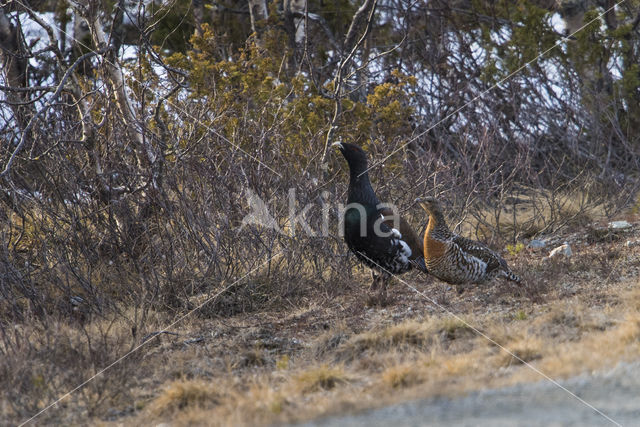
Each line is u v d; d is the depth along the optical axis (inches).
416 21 2112.5
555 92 1920.5
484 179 1417.3
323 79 1792.6
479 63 2009.1
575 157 1787.6
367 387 625.6
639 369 575.8
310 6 2226.9
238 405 592.1
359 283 1115.9
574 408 505.0
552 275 998.4
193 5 2027.6
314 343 826.2
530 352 666.2
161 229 1076.5
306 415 549.0
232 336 884.6
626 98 1953.7
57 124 1085.8
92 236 1079.0
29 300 917.2
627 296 831.1
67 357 772.0
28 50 1248.2
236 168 1105.4
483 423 486.6
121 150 1112.8
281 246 1123.9
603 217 1456.7
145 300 985.5
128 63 1359.5
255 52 1482.5
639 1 2079.2
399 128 1469.0
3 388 697.0
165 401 633.0
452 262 927.7
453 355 693.9
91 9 1157.7
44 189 1069.8
